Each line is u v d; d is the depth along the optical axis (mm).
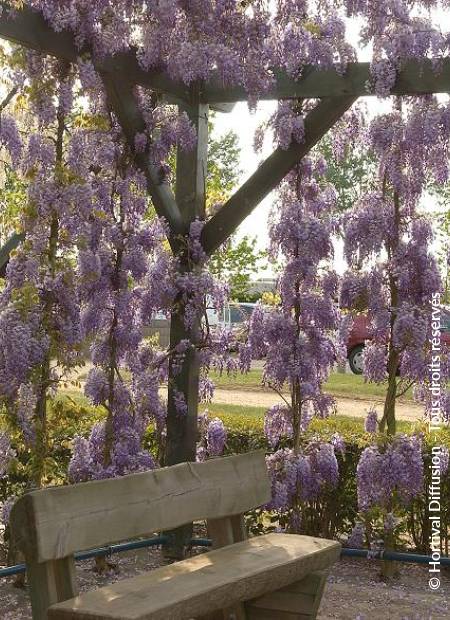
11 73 4676
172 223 5426
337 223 5293
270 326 5371
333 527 5621
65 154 4891
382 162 5199
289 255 5363
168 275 5383
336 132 5395
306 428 5547
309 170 5441
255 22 5145
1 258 5691
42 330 4777
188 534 5445
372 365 5227
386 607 4633
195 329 5477
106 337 5254
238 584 3129
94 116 5117
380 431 5254
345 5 5008
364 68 5023
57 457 5707
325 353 5355
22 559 4910
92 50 4836
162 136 5340
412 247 5141
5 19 4363
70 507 2998
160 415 5355
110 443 5219
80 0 4742
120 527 3174
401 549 5566
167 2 4910
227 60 5086
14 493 5453
